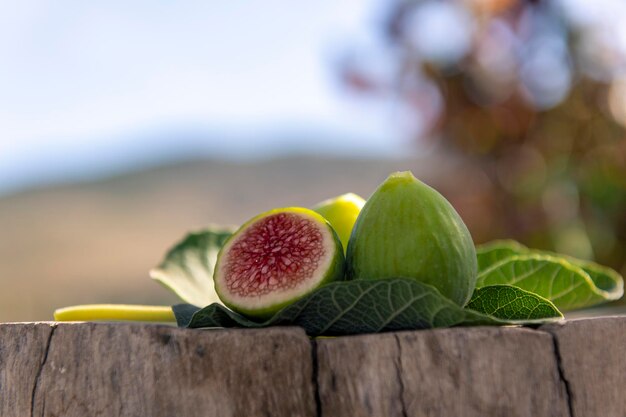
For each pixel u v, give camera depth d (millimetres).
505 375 314
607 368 321
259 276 344
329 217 381
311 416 315
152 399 321
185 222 4836
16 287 2873
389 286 311
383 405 312
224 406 317
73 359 330
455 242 325
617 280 412
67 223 4891
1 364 339
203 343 320
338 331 333
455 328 317
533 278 393
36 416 332
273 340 317
